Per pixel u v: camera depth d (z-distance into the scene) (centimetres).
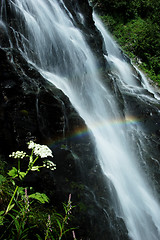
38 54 594
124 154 616
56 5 770
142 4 1739
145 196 570
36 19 630
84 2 973
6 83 379
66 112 441
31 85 409
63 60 659
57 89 460
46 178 354
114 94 718
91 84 687
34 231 268
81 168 406
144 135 729
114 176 509
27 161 356
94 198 385
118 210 437
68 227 321
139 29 1552
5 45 492
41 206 317
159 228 525
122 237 379
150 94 914
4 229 245
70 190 367
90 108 630
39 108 396
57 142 403
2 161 340
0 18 528
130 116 779
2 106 365
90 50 795
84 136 449
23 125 370
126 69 1098
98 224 355
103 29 1395
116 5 1595
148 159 650
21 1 611
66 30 733
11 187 294
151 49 1461
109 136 611
